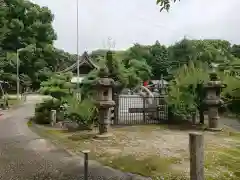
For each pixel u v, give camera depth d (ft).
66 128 42.68
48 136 35.78
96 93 35.01
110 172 19.85
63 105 48.91
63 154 25.84
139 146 28.99
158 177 18.51
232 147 28.07
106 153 25.80
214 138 33.45
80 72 94.79
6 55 140.46
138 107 50.60
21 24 146.41
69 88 50.39
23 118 55.57
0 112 66.80
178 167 20.81
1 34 139.13
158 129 41.29
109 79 33.14
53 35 172.65
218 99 38.55
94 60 95.09
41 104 50.60
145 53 138.62
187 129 41.24
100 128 34.04
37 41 160.66
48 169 20.84
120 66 56.80
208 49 117.91
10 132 39.24
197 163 13.91
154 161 22.61
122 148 27.99
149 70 98.48
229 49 155.84
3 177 18.95
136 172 19.75
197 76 43.21
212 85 38.34
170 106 48.11
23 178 18.72
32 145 30.14
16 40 152.56
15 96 127.13
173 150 26.91
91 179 18.31
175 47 128.57
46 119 48.29
